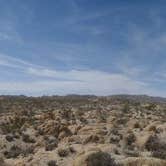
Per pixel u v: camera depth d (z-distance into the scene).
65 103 87.94
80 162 16.09
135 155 20.69
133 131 30.38
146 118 43.56
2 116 49.12
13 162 21.91
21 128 37.81
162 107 64.56
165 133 28.22
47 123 37.66
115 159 17.91
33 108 69.31
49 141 30.42
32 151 26.77
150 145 24.12
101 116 48.16
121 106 69.38
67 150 22.50
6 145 30.20
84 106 75.44
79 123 41.41
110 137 27.25
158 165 14.96
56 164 20.22
